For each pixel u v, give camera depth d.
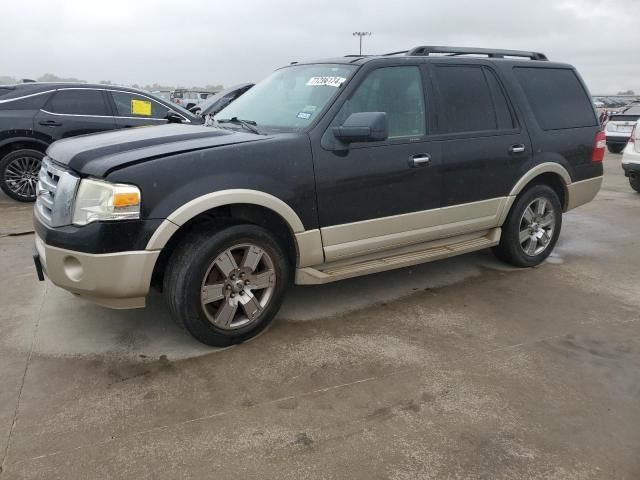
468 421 2.80
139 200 3.01
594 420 2.83
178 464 2.46
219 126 4.07
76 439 2.61
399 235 4.13
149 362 3.32
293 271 3.89
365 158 3.81
